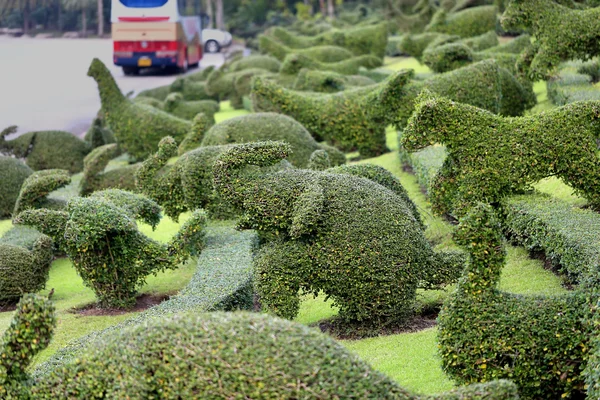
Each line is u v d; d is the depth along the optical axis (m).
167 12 38.66
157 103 24.97
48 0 50.97
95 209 9.25
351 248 7.55
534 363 5.70
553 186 11.06
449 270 7.79
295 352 4.74
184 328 4.94
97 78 19.12
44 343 5.55
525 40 20.83
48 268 10.75
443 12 29.34
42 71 40.06
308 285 7.74
